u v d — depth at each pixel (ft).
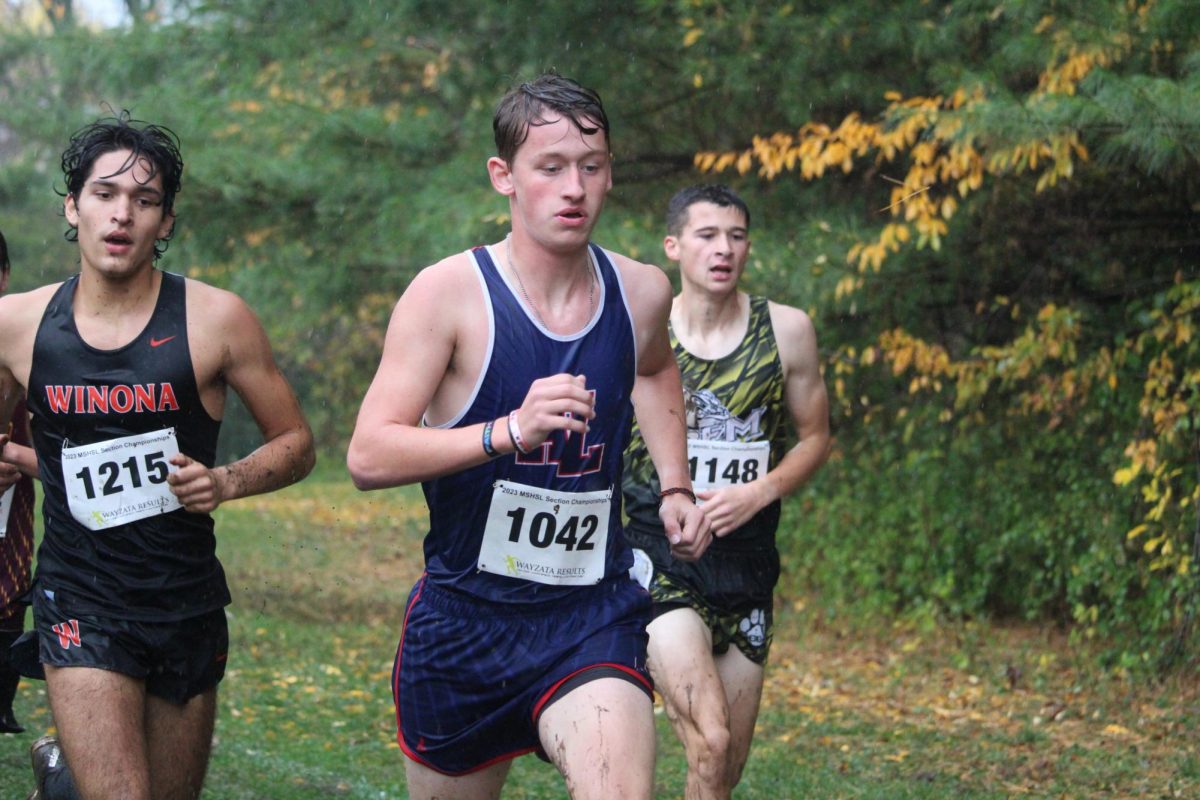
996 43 41.19
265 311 56.54
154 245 18.53
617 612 16.61
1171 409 40.19
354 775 31.19
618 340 16.29
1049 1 37.17
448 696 16.74
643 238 44.21
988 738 37.37
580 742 15.42
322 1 51.67
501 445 14.79
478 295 15.83
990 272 47.67
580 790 15.12
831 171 48.24
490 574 16.42
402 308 15.80
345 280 53.16
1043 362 45.19
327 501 97.40
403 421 15.55
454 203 46.57
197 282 18.79
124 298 18.22
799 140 46.52
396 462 15.23
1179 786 32.09
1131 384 45.14
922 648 49.14
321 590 62.75
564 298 16.10
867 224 46.26
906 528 52.42
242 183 50.37
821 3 44.06
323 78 54.54
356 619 56.65
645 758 15.35
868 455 54.34
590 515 16.38
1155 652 42.91
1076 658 45.21
